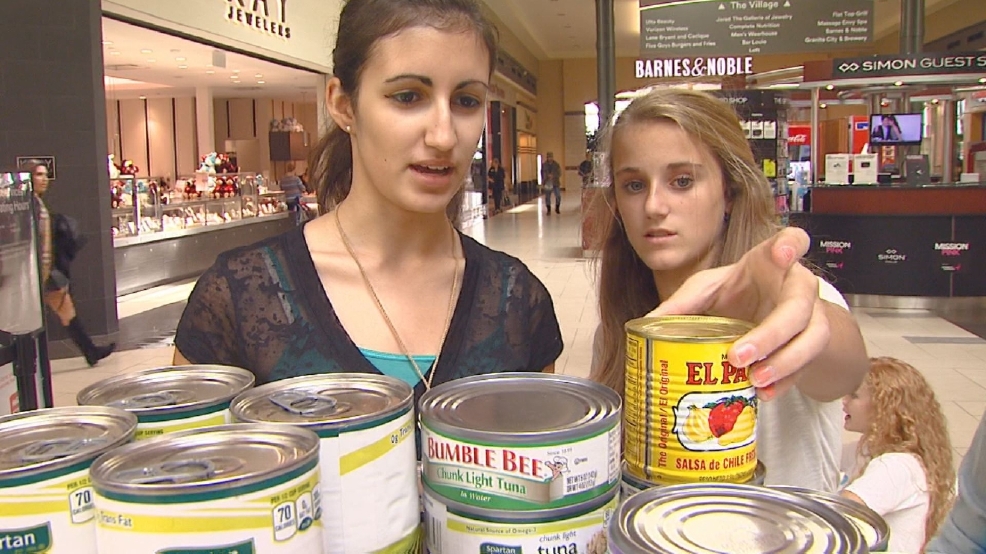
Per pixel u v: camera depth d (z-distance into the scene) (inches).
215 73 537.6
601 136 57.7
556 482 25.8
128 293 358.0
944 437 84.6
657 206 49.0
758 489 25.6
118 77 578.2
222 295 44.0
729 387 27.8
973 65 318.3
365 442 27.3
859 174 331.9
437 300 45.3
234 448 25.7
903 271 306.8
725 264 49.9
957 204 300.8
